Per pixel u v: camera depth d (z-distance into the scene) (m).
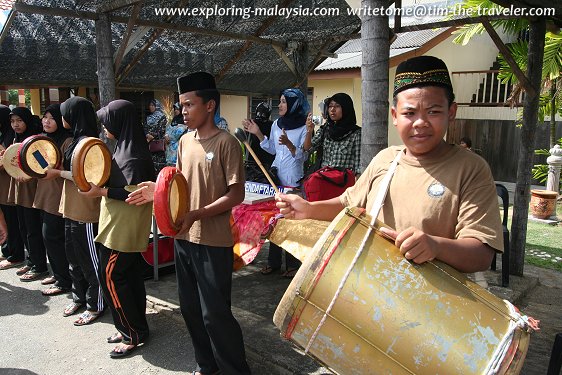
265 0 5.26
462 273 1.44
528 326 1.32
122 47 4.25
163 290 4.15
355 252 1.38
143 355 3.20
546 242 6.24
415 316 1.30
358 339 1.36
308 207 1.88
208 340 2.85
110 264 3.02
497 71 10.72
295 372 2.86
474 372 1.25
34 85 6.09
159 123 7.09
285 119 4.39
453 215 1.47
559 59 6.96
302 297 1.39
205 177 2.64
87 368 3.04
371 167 1.75
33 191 4.41
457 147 1.55
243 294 4.10
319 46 6.75
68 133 4.04
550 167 8.47
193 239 2.62
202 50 6.79
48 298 4.13
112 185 2.96
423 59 1.47
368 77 2.56
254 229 3.57
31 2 4.10
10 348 3.28
